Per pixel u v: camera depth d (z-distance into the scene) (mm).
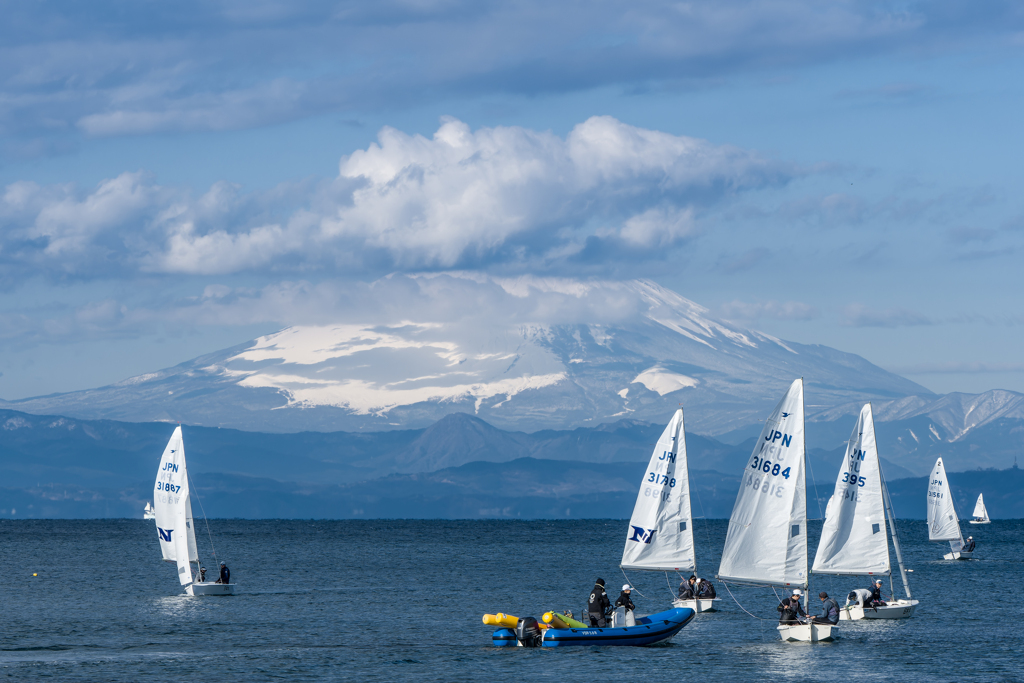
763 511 185125
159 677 179375
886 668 185250
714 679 175875
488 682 174375
